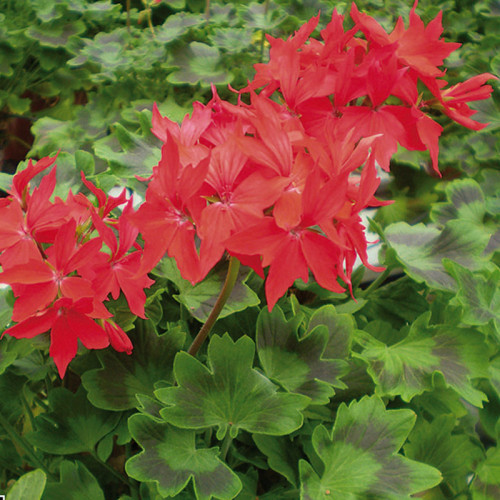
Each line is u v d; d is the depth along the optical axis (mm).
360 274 528
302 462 397
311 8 756
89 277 378
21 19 784
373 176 351
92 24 784
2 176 491
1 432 474
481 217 562
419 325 459
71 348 375
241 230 337
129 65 665
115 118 674
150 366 444
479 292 465
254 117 347
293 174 350
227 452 449
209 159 331
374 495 392
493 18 808
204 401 406
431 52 403
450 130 685
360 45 423
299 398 402
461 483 485
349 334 455
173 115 641
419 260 501
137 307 395
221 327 478
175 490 383
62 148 651
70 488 424
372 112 399
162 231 346
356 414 414
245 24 711
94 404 429
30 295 361
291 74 394
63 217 384
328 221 339
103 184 502
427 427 467
